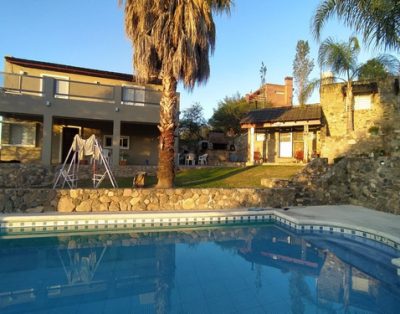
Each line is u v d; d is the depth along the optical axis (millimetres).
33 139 18281
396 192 10773
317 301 4957
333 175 12992
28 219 9039
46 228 9164
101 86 17641
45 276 5934
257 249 7887
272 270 6402
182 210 11047
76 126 19391
